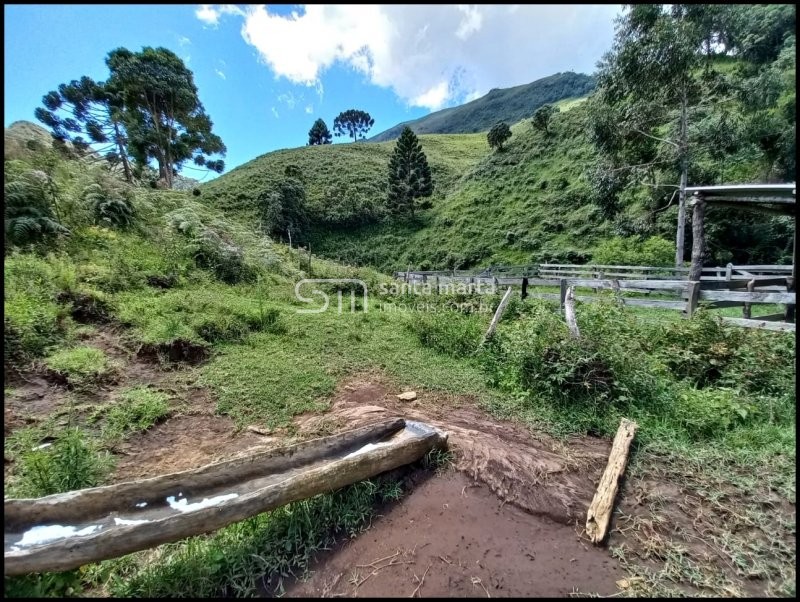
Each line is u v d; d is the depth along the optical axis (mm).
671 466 2812
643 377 3871
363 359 5449
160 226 9141
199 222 9789
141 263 6980
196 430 3428
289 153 45938
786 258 12797
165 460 2945
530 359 4293
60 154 9656
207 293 6977
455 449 3002
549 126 33188
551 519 2361
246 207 29656
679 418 3430
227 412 3740
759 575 1950
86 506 1938
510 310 7629
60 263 5473
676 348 4578
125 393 3811
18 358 3717
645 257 14758
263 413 3756
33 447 2814
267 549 2076
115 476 2684
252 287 9008
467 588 1886
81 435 2865
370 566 2029
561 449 3131
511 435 3389
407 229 31250
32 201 6230
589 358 3898
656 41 11836
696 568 1988
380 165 42812
